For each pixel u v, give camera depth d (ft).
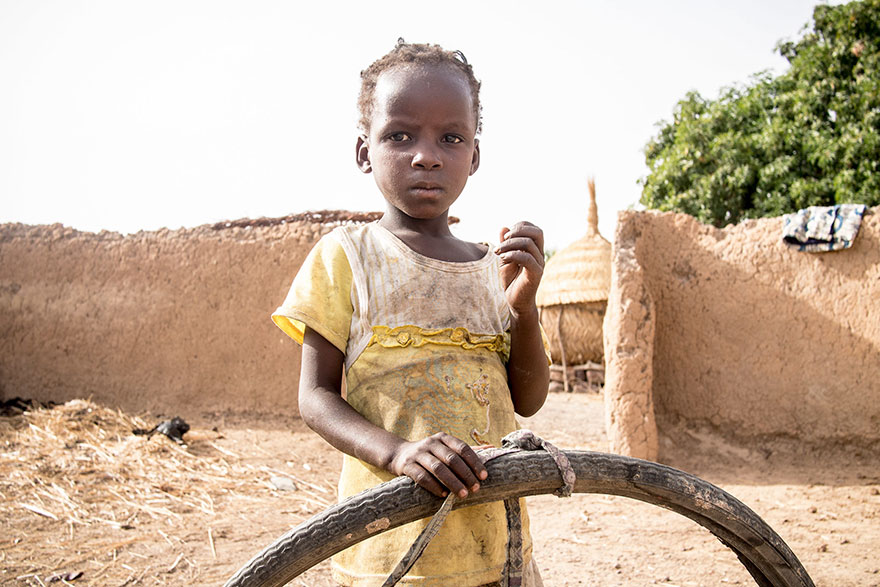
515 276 5.65
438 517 4.26
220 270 30.68
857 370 22.85
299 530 4.38
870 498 19.43
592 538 16.17
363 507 4.35
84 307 31.63
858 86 51.93
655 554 14.89
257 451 25.20
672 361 25.45
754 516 5.32
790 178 53.93
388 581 4.15
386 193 5.45
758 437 24.06
